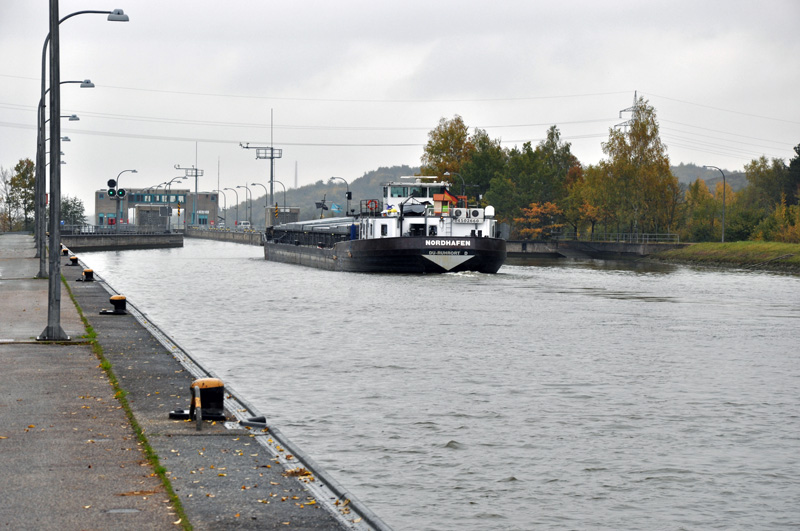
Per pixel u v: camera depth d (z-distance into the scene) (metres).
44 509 11.83
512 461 17.53
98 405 18.12
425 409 22.02
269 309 48.25
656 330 39.75
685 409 22.48
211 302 52.62
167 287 65.06
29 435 15.55
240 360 29.73
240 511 12.18
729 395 24.44
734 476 16.81
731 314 47.47
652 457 17.98
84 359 23.75
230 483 13.36
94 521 11.44
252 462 14.51
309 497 12.92
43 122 66.31
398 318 43.59
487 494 15.55
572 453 18.17
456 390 24.58
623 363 29.92
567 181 177.25
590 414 21.75
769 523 14.48
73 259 65.62
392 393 24.03
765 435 19.88
